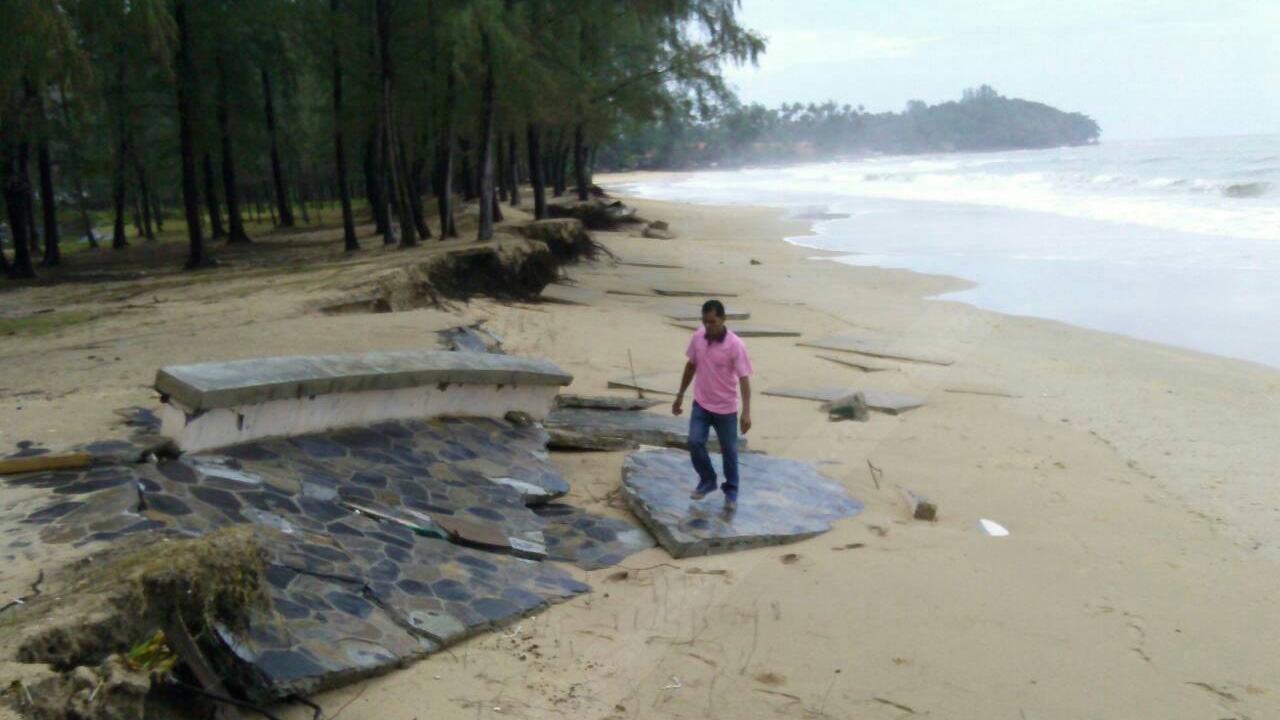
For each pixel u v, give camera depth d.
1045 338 16.73
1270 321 17.97
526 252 21.47
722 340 8.02
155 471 6.11
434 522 6.66
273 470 6.61
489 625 5.68
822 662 5.64
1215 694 5.43
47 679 3.62
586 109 30.94
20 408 7.57
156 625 4.30
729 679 5.39
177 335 11.86
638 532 7.66
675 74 33.69
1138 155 84.69
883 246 31.91
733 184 91.69
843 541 7.63
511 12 24.41
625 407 11.49
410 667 5.14
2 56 14.77
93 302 17.02
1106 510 8.58
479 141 30.17
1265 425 11.48
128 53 23.09
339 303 14.59
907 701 5.25
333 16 25.62
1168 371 14.38
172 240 44.38
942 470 9.69
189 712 4.29
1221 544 7.77
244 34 28.97
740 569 7.00
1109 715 5.18
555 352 14.96
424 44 25.20
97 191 50.09
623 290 22.62
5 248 42.44
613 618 6.06
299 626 5.00
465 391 8.78
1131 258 25.81
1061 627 6.21
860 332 17.47
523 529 7.13
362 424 7.81
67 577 4.66
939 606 6.46
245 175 46.31
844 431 10.99
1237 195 41.44
